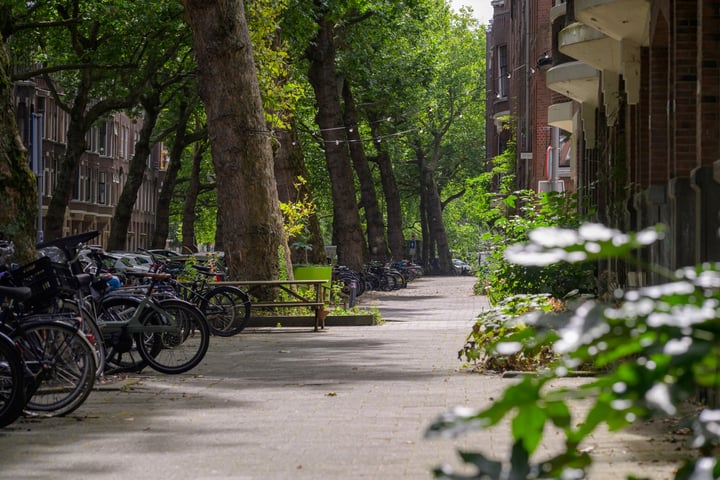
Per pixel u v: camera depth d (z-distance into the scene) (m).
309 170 65.19
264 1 29.11
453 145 92.12
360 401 11.17
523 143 52.91
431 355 17.22
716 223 10.84
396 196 69.69
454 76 87.50
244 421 9.80
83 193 87.81
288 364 15.80
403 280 57.31
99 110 42.09
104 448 8.37
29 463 7.71
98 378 12.84
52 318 10.47
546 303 14.43
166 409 10.71
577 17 17.72
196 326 14.33
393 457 7.70
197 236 97.94
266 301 25.28
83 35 42.66
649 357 1.72
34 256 14.37
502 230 25.23
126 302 13.98
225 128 25.34
